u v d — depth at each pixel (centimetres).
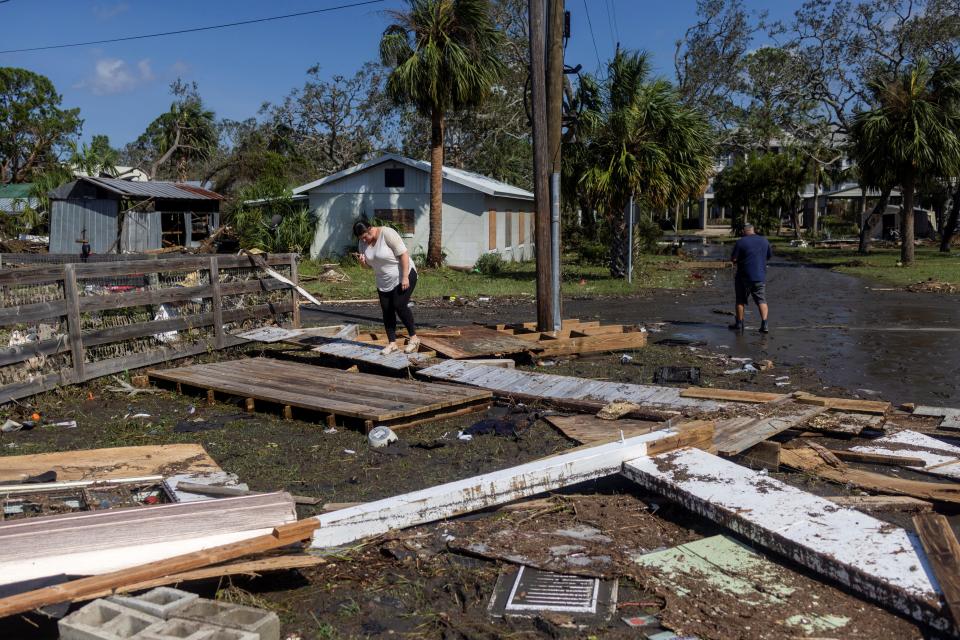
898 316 1460
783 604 350
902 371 919
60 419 724
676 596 359
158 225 2394
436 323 1412
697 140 2156
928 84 2717
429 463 578
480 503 461
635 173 2055
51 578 346
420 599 367
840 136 5428
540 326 1105
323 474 555
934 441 588
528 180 4684
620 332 1162
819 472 536
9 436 666
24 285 768
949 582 333
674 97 2119
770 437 595
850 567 357
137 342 912
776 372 917
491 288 2072
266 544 374
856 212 6462
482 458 586
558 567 387
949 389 816
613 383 774
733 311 1567
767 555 401
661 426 577
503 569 393
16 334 776
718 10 4344
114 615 312
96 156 3169
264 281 1119
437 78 2466
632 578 376
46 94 4706
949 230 3819
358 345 968
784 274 2572
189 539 383
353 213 2803
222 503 409
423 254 2766
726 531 433
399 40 2508
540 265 1092
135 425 699
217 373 855
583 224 3619
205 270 1014
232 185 3766
